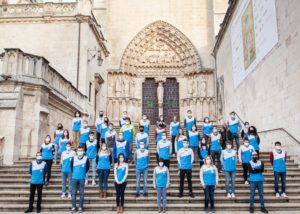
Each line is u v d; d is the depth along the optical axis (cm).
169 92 3066
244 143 1142
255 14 1742
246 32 1922
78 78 2162
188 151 1061
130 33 3033
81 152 975
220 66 2730
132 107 2936
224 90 2586
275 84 1477
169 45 3108
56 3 2264
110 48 3009
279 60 1427
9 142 1315
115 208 989
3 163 1297
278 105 1447
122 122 1411
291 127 1307
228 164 1045
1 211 987
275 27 1455
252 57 1812
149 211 977
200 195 1078
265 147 1623
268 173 1212
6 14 2247
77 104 2036
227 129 1430
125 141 1172
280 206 974
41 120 1455
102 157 1062
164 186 961
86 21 2231
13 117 1333
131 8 3080
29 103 1423
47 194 1077
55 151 1359
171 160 1345
